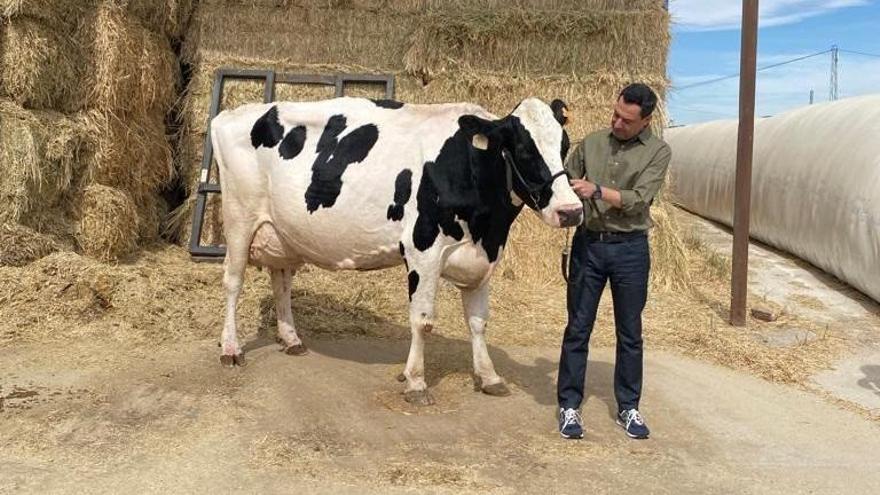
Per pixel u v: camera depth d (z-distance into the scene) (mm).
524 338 6258
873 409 5062
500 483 3635
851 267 8117
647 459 3967
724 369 5781
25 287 5910
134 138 7695
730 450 4156
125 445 3871
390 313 6637
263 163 4898
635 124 3906
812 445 4301
